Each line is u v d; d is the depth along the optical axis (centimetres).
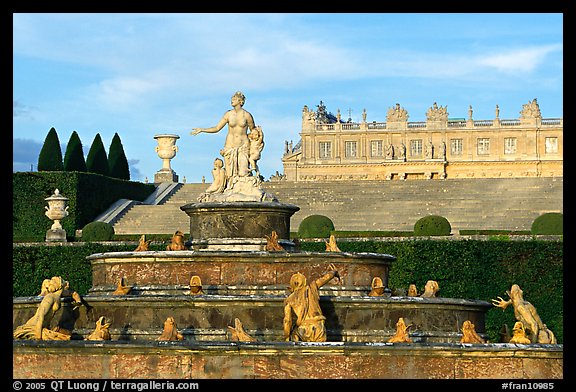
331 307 3197
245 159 3916
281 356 2644
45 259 5375
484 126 13512
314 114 14138
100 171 8050
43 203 7125
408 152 13750
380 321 3225
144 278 3538
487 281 4925
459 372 2661
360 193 7869
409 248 5038
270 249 3684
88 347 2662
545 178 7688
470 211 7306
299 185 8081
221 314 3162
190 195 8194
